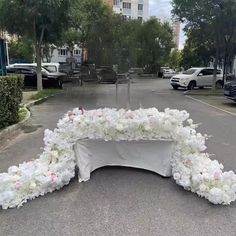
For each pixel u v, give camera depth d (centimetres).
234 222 389
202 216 402
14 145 735
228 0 2003
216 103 1692
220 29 2175
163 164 523
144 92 2262
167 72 4853
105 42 2903
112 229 371
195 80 2553
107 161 546
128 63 2112
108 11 3422
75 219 393
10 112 905
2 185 432
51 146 498
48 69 2433
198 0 2125
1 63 1747
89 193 464
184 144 510
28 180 445
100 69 2448
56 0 1731
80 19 1997
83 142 512
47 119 1095
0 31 2084
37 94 1791
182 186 479
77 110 536
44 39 2044
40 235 358
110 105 1505
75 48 4609
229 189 441
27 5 1772
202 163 494
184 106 1535
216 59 2384
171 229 371
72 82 2675
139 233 362
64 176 473
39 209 417
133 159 543
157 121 507
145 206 426
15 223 384
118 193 464
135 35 4066
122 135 520
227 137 835
